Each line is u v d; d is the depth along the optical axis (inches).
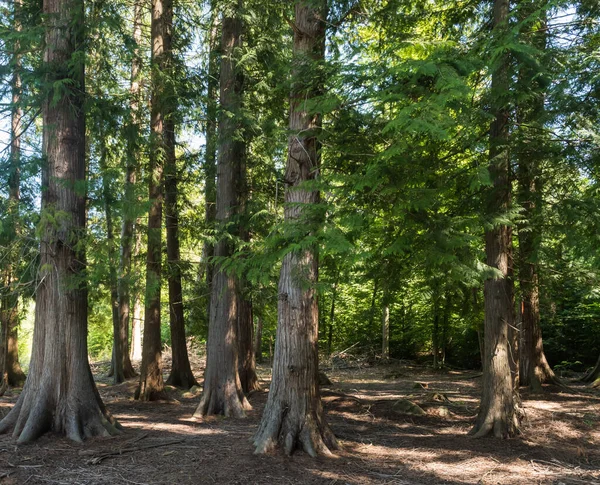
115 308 583.5
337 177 213.2
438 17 367.2
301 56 268.1
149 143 438.0
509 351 332.8
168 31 504.1
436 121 181.2
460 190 323.6
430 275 312.3
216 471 241.8
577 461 279.6
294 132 267.4
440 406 399.9
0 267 312.3
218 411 397.4
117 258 309.6
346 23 308.0
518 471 258.4
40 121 552.7
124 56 421.7
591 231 308.3
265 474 238.2
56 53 327.6
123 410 421.1
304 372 274.1
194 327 582.9
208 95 499.5
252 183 490.9
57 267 313.1
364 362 816.3
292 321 275.3
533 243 336.5
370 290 828.0
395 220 251.9
